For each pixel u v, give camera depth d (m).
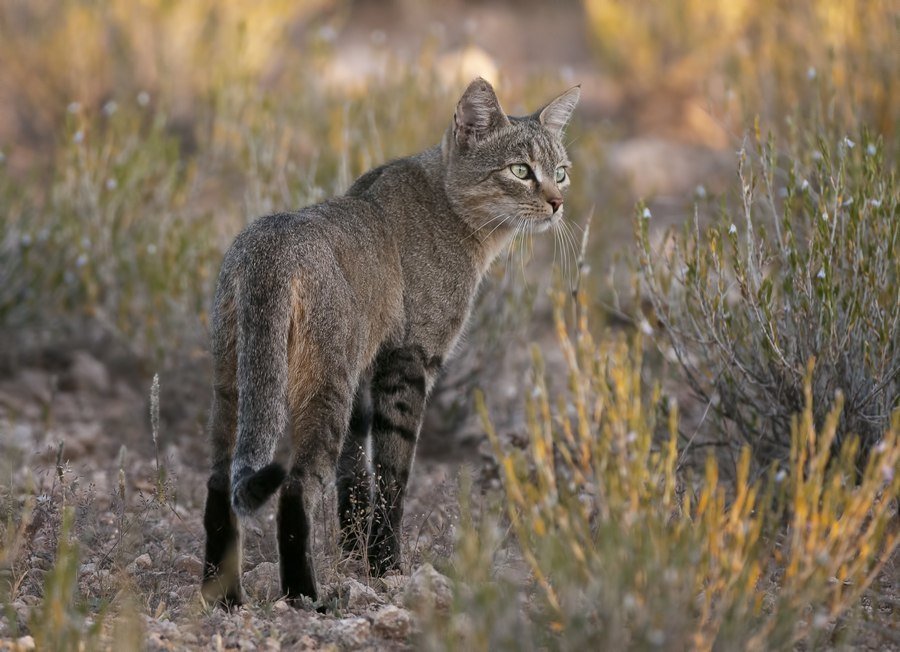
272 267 9.01
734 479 11.93
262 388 8.70
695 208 11.88
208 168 19.59
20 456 12.55
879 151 11.39
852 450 7.95
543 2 39.94
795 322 11.23
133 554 10.19
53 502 10.57
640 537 7.46
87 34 24.19
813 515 7.80
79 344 17.06
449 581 8.62
